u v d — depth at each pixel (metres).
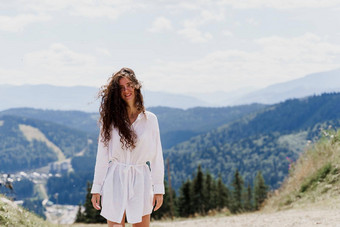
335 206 9.36
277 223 8.10
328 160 12.37
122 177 3.40
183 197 77.06
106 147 3.44
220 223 10.49
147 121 3.45
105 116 3.39
